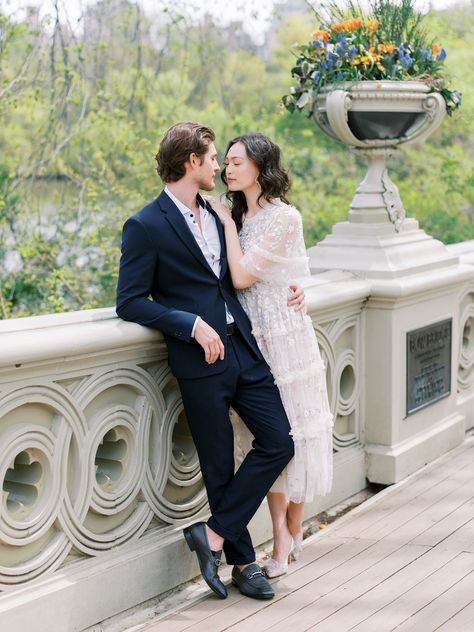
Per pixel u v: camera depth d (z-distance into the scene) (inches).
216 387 120.3
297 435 125.3
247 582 125.7
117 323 117.8
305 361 128.2
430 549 141.1
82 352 111.3
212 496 125.0
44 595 110.3
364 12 188.5
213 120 420.5
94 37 364.5
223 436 122.2
